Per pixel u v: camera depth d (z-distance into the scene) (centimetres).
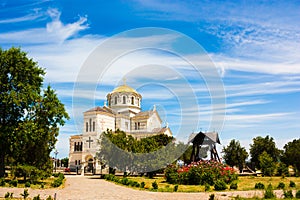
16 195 1889
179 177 2930
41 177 3009
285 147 5628
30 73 3039
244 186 2602
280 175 4381
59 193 2064
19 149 2944
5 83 2920
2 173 2986
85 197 1852
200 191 2216
